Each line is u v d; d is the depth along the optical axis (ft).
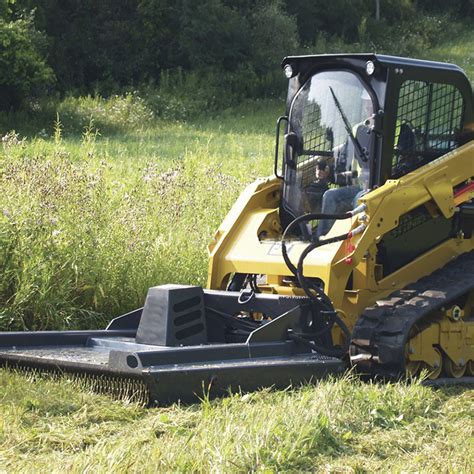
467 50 248.32
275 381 29.12
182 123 154.10
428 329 32.27
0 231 38.09
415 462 23.17
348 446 24.32
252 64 201.26
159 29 203.82
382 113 32.40
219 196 52.75
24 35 150.61
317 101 34.09
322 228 33.42
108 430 24.85
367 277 32.48
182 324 30.45
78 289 39.32
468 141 35.65
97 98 164.25
